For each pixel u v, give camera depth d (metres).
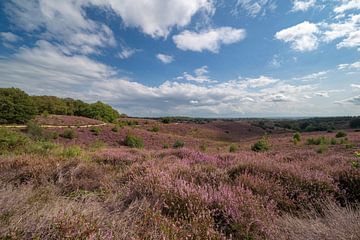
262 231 2.19
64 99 78.94
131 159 6.87
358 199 3.12
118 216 2.20
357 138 23.39
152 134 35.38
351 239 1.83
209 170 4.47
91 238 1.63
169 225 2.09
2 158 5.09
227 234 2.27
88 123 42.03
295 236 2.01
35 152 7.15
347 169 3.99
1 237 1.57
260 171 4.24
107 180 3.98
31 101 41.28
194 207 2.51
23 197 2.40
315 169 4.53
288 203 2.94
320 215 2.66
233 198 2.66
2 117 34.41
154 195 2.88
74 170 4.32
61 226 1.71
